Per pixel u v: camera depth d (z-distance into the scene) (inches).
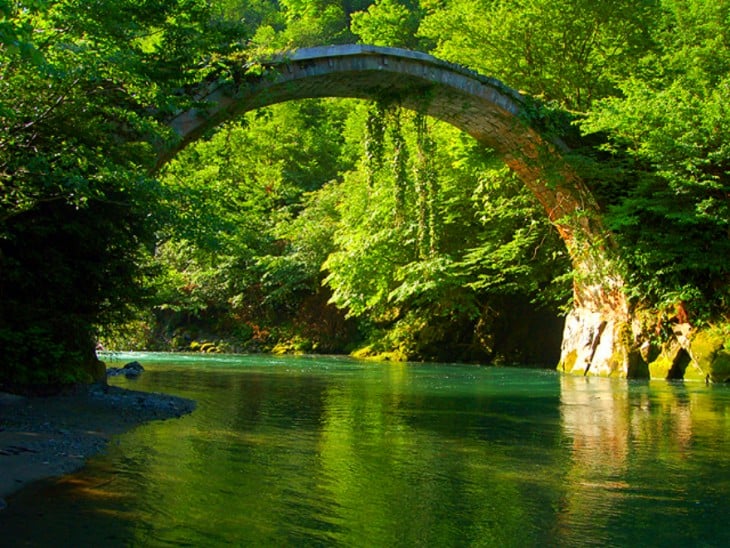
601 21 708.0
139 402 339.6
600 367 639.1
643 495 183.0
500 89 635.5
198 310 1222.9
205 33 420.5
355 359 912.3
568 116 666.8
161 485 182.7
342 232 1004.6
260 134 1279.5
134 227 365.4
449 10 794.8
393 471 207.5
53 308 358.0
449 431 284.8
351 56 551.5
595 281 678.5
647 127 568.1
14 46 175.9
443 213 877.8
